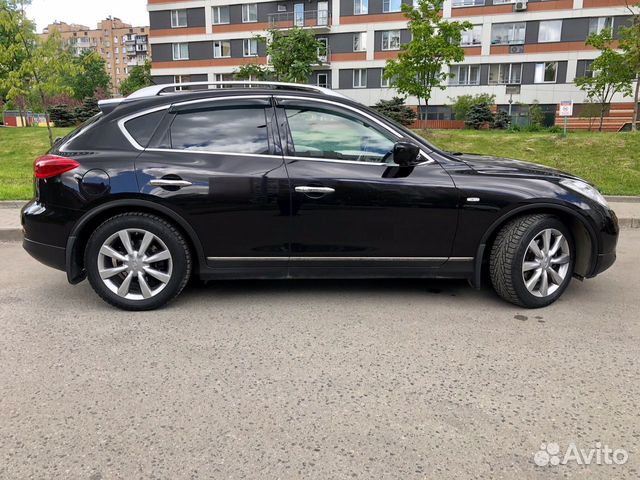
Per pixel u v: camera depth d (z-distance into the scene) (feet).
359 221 13.14
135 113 13.33
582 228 13.83
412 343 11.56
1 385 9.64
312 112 13.41
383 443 7.98
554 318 13.08
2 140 58.85
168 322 12.73
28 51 40.98
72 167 12.85
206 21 132.87
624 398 9.28
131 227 12.96
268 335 11.96
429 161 13.47
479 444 7.97
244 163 13.03
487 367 10.43
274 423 8.48
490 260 13.78
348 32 123.13
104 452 7.74
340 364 10.54
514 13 112.88
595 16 108.27
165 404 9.03
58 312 13.42
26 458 7.59
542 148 45.42
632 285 15.89
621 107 107.55
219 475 7.27
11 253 19.88
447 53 65.31
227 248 13.17
